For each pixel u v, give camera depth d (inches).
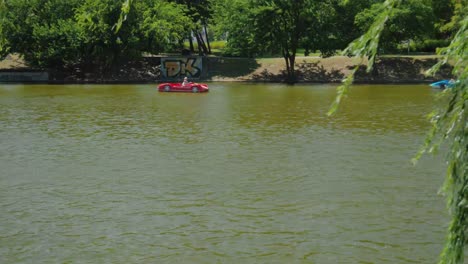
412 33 2738.7
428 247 498.6
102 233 540.1
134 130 1154.7
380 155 886.4
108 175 766.5
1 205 630.5
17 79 2778.1
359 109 1518.2
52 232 543.2
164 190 689.0
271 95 1972.2
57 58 2778.1
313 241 515.8
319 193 671.1
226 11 2783.0
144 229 550.3
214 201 642.2
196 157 881.5
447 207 218.8
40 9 2736.2
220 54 3341.5
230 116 1374.3
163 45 2832.2
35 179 746.2
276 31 2731.3
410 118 1326.3
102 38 2696.9
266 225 559.5
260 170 790.5
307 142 1007.6
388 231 539.8
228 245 507.2
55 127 1195.9
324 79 2760.8
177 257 480.4
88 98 1857.8
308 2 2669.8
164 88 2144.4
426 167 795.4
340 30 2832.2
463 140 211.9
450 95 217.5
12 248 502.6
